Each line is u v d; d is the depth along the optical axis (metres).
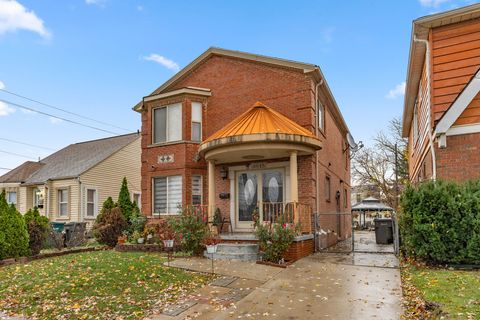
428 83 10.62
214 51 14.62
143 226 14.33
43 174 23.77
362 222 31.62
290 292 7.08
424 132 12.12
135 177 25.52
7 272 9.02
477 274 7.66
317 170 13.04
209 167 12.63
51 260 10.78
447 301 5.78
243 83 14.05
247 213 13.23
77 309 6.14
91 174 22.30
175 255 11.17
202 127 14.53
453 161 9.52
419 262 9.12
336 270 8.91
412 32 10.55
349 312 5.85
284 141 10.92
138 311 6.06
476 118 9.43
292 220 11.02
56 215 22.17
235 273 8.63
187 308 6.23
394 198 34.62
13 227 11.16
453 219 8.40
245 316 5.80
